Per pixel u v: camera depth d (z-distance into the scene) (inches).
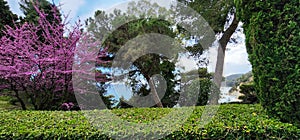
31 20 227.6
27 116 109.5
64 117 107.2
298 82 81.1
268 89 90.0
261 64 89.9
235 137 78.5
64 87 196.4
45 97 191.6
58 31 187.0
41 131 78.9
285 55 83.3
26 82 184.4
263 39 88.1
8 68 168.1
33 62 176.6
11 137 76.5
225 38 239.9
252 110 114.4
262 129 78.8
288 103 83.8
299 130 78.3
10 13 236.7
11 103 210.4
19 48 174.9
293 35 81.8
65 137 77.1
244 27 99.7
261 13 88.2
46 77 188.5
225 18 229.5
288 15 82.8
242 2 97.0
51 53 180.2
